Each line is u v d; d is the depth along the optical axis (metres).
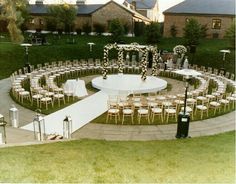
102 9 45.84
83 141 9.82
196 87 22.72
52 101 17.59
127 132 13.16
